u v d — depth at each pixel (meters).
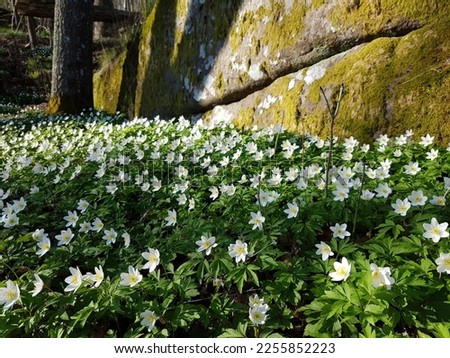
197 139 1.66
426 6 1.37
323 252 0.80
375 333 0.66
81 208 1.19
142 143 1.83
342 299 0.68
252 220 0.90
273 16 1.88
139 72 3.33
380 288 0.67
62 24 3.56
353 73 1.49
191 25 2.57
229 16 2.19
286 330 0.74
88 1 3.65
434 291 0.69
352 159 1.28
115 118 3.15
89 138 2.17
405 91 1.36
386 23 1.45
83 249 0.98
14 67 6.94
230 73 2.13
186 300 0.79
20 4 3.92
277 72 1.86
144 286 0.78
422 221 0.87
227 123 1.95
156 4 3.17
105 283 0.79
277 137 1.43
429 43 1.35
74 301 0.76
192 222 1.02
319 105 1.57
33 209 1.34
